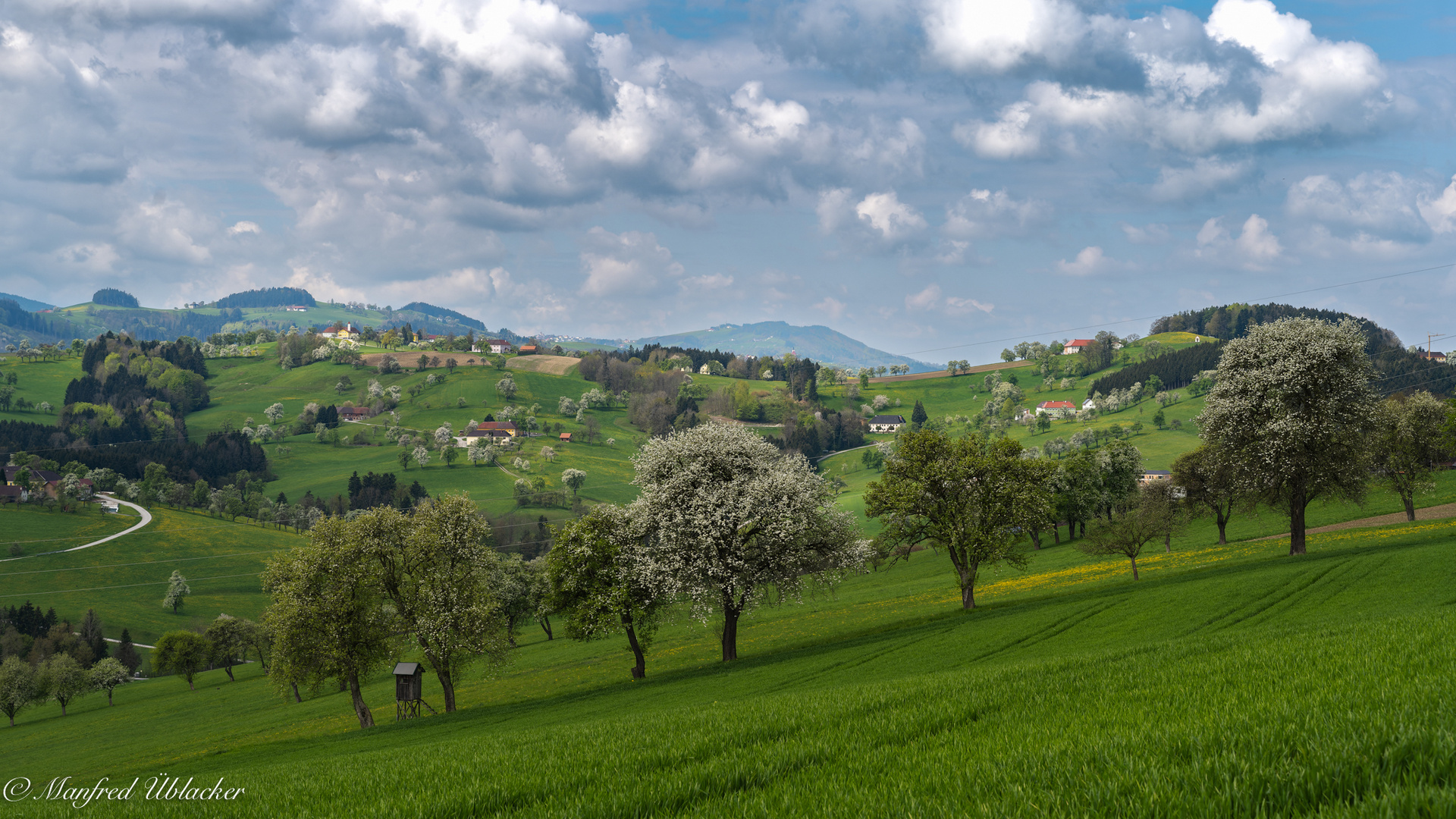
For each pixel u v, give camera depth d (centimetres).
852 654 4503
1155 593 4656
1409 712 690
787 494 5022
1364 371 5234
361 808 951
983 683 1557
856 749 946
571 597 5559
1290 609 3741
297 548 5288
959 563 5941
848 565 5347
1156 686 1185
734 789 827
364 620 5250
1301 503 5497
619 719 2228
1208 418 5622
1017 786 614
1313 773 554
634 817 746
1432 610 2208
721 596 5272
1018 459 5934
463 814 874
